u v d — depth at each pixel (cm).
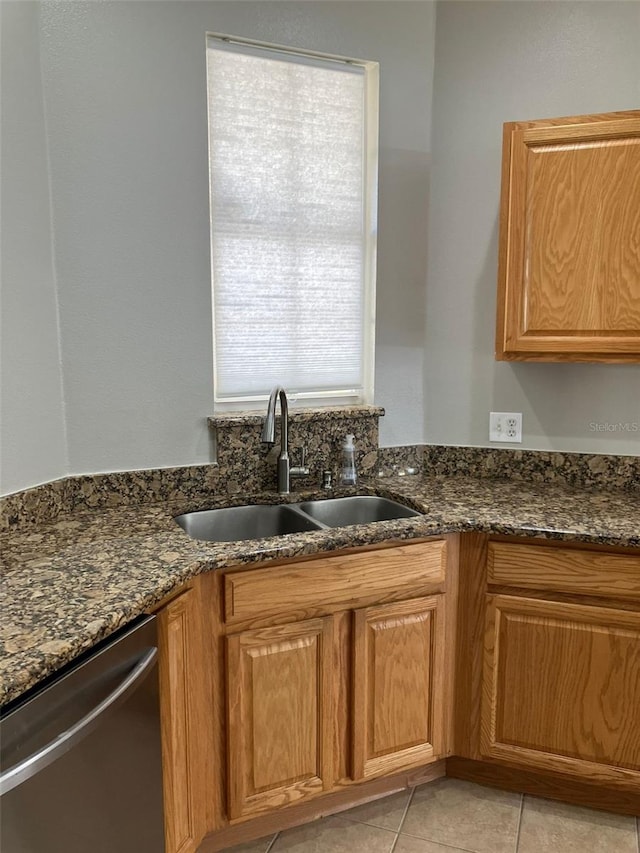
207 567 152
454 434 243
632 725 181
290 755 175
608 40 208
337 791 185
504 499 207
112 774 126
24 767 100
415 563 183
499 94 221
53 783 110
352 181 232
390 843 182
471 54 222
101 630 116
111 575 141
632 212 182
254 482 219
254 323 224
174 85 196
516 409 233
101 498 200
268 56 212
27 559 152
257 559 158
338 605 175
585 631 181
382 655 182
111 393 199
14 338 173
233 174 213
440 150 230
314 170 225
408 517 203
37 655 105
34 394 181
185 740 154
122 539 167
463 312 235
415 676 189
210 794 167
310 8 210
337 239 232
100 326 195
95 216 190
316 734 177
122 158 191
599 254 187
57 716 109
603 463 223
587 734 185
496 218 225
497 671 191
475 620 192
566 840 183
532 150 189
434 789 206
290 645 170
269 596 165
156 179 196
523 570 183
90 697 117
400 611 183
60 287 189
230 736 166
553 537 176
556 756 189
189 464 212
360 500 226
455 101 226
